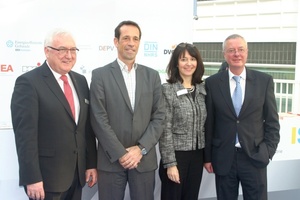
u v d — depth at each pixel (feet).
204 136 7.12
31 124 5.45
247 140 6.77
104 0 8.66
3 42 8.04
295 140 9.20
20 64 8.21
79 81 6.40
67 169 5.86
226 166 6.91
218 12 18.83
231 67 6.95
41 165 5.67
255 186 6.85
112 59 8.86
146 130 6.50
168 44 9.29
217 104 6.95
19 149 5.46
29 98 5.47
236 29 18.43
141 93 6.48
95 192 8.39
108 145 6.15
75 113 6.05
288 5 16.75
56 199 5.82
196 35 19.66
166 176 6.96
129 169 6.49
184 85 7.01
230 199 7.07
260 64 17.97
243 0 17.95
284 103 15.10
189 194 7.07
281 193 9.82
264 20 17.58
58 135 5.72
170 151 6.70
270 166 9.25
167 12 9.20
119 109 6.36
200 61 7.00
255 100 6.75
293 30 16.79
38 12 8.21
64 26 8.45
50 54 5.69
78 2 8.48
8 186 7.80
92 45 8.69
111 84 6.40
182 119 6.76
